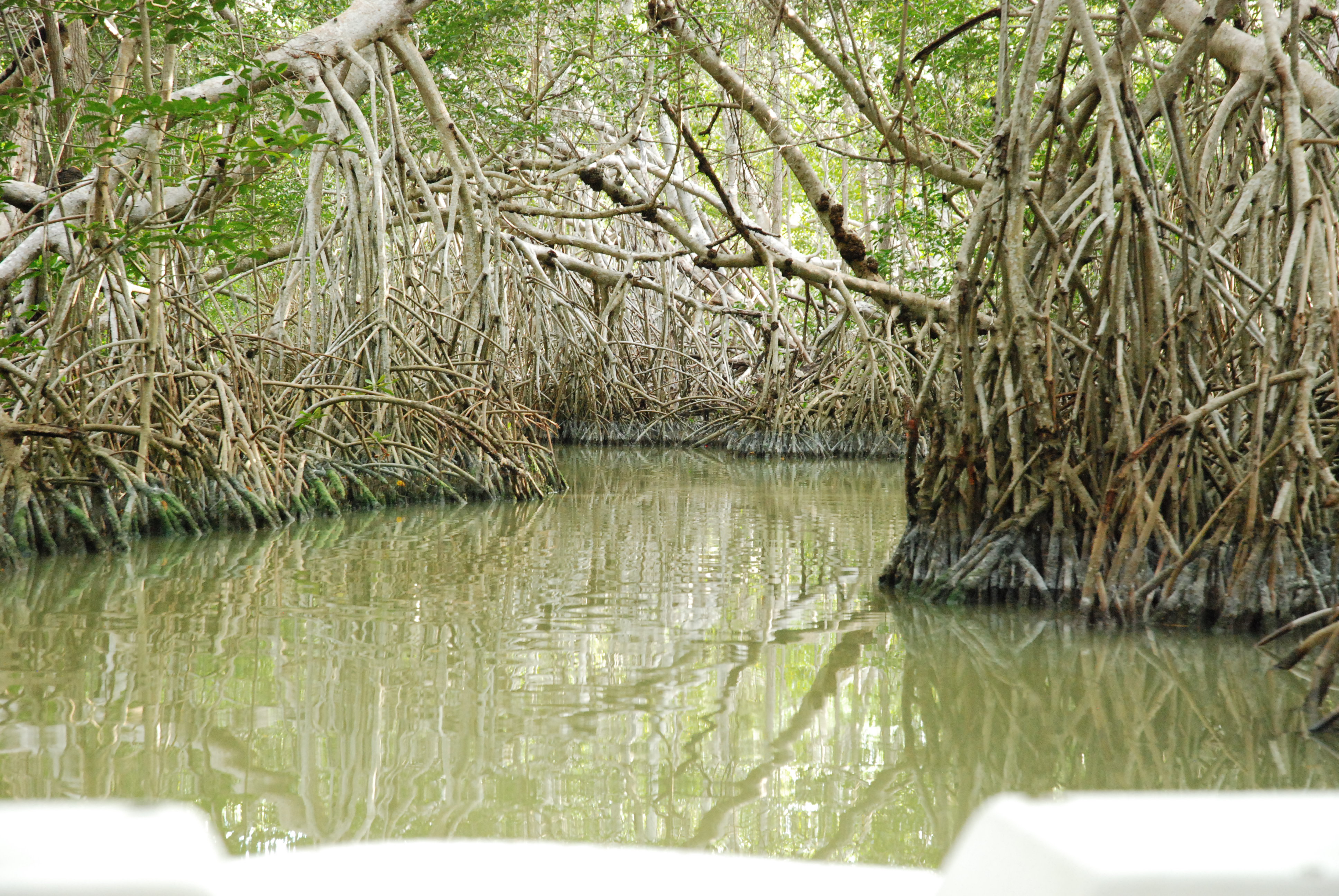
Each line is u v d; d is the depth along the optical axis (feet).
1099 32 33.76
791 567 21.53
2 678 12.55
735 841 8.20
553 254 60.29
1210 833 1.60
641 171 61.41
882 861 7.86
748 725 11.28
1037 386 17.65
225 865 2.40
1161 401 17.76
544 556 22.62
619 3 60.44
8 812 1.48
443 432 33.55
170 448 25.12
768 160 85.81
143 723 10.90
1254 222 19.07
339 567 20.86
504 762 9.96
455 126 38.37
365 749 10.23
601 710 11.72
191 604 17.13
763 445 58.34
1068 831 1.61
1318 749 10.79
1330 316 15.58
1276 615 15.76
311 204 34.17
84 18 24.30
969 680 13.28
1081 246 18.35
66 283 22.93
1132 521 16.62
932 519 18.97
